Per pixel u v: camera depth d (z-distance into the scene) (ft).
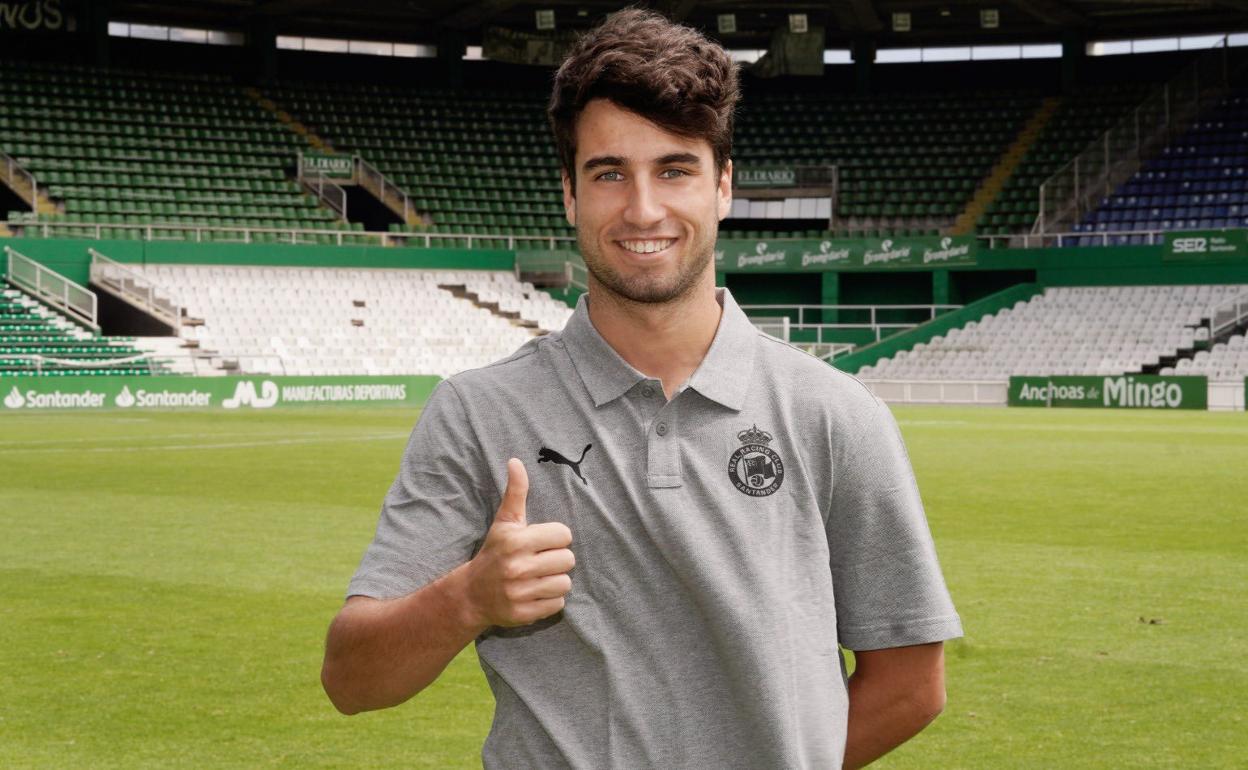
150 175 118.52
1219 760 13.89
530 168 133.18
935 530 31.68
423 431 6.18
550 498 5.89
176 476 44.73
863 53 141.90
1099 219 122.52
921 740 14.64
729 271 122.83
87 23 127.75
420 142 132.98
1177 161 124.88
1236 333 107.55
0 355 90.89
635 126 5.84
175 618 21.26
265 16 133.80
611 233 5.90
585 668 5.88
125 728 15.16
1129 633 20.01
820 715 5.80
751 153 135.74
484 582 5.28
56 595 23.18
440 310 114.73
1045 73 142.10
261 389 96.37
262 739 14.76
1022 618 21.12
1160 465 49.29
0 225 106.32
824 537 5.94
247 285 109.70
